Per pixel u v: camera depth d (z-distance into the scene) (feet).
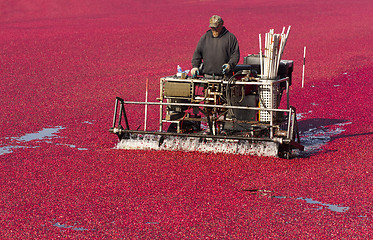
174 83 138.10
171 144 138.92
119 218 94.79
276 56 137.18
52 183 113.29
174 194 106.01
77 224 92.73
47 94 224.53
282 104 199.72
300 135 154.71
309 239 86.02
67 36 453.99
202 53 142.31
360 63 299.17
